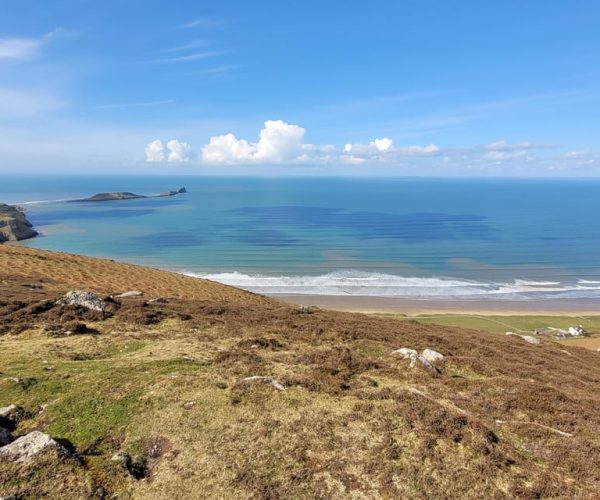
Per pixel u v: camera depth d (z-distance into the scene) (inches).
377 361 710.5
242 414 459.5
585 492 360.8
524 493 350.0
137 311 957.8
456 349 917.2
